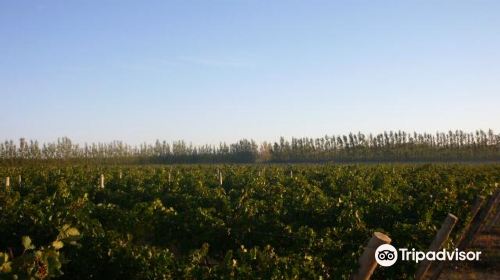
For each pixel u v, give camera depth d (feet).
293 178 83.10
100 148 344.90
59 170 113.80
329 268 29.35
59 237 16.08
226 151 359.87
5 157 274.77
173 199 59.52
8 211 41.96
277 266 26.63
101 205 44.98
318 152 329.72
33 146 297.94
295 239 35.17
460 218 50.70
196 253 28.78
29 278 15.16
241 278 25.88
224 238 39.83
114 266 29.89
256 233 38.99
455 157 290.97
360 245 33.30
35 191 70.38
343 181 81.25
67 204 48.37
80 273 30.91
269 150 352.69
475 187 68.44
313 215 47.39
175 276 27.27
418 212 51.21
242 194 61.77
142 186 73.77
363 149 320.09
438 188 62.39
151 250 29.94
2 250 39.83
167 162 328.08
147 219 42.52
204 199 54.60
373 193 57.98
